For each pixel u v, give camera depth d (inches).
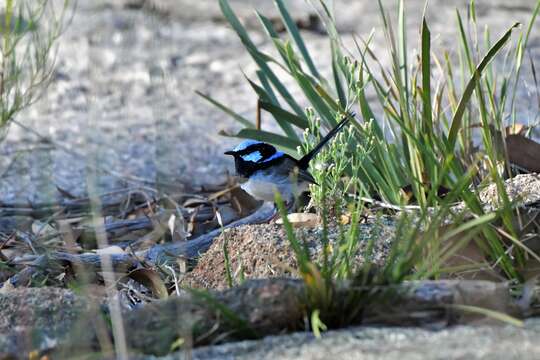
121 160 526.6
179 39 773.9
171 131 402.6
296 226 359.3
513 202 311.6
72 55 620.7
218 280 344.8
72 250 390.3
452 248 299.1
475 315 260.8
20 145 498.3
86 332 261.4
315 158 363.9
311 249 329.7
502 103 413.4
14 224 435.2
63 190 484.7
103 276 374.3
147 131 557.6
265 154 402.6
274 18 809.5
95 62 315.0
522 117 563.5
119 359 244.7
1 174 452.4
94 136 353.4
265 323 261.7
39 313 289.0
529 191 354.3
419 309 261.3
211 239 403.5
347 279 278.5
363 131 376.8
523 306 272.4
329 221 351.6
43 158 329.7
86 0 634.2
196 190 494.3
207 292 273.6
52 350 265.3
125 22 383.9
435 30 769.6
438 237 305.7
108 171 494.6
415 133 397.7
